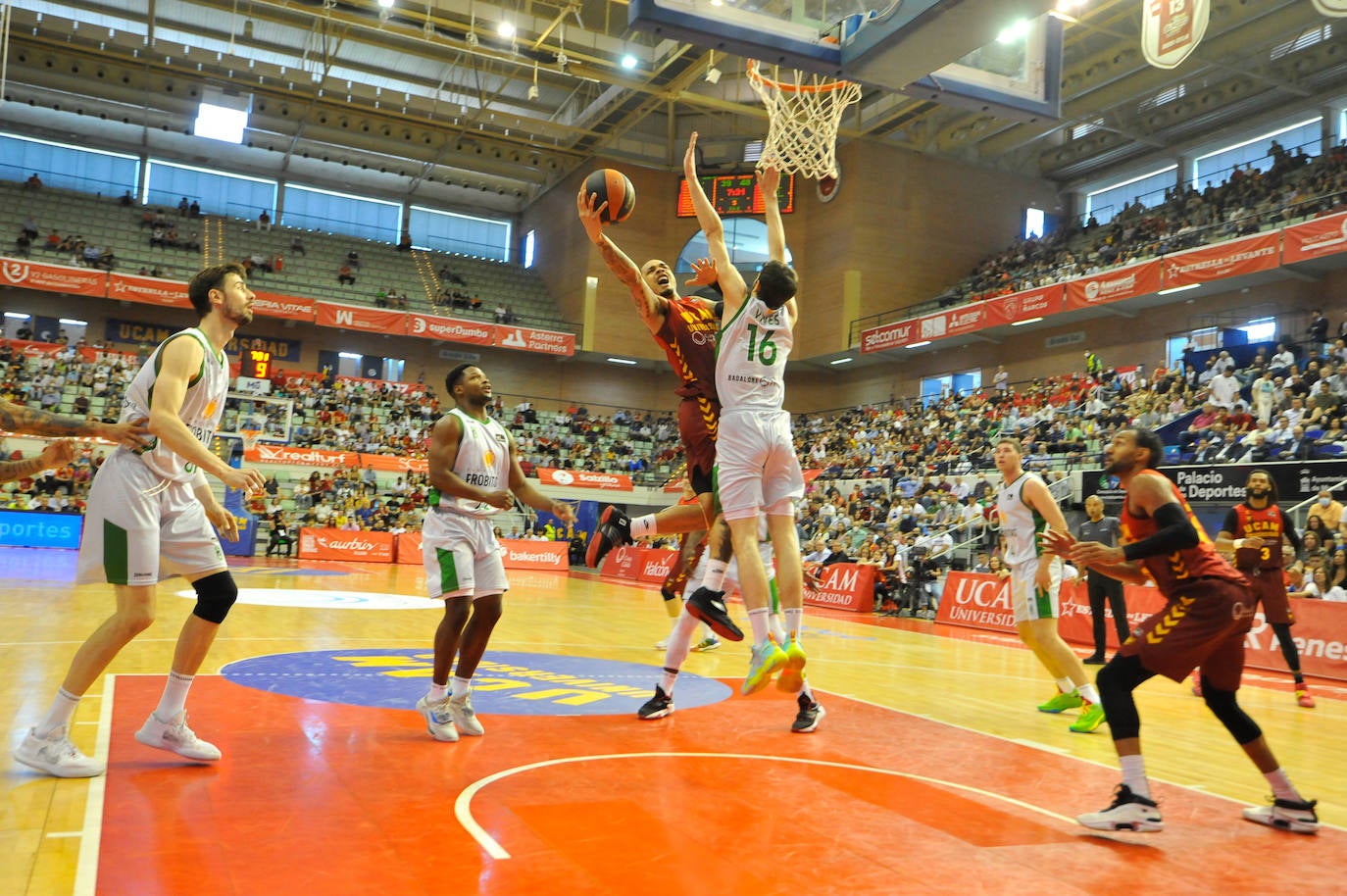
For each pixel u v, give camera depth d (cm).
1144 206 2670
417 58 2664
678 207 3088
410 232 3469
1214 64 2186
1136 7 2125
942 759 439
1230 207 2192
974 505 1714
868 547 1741
